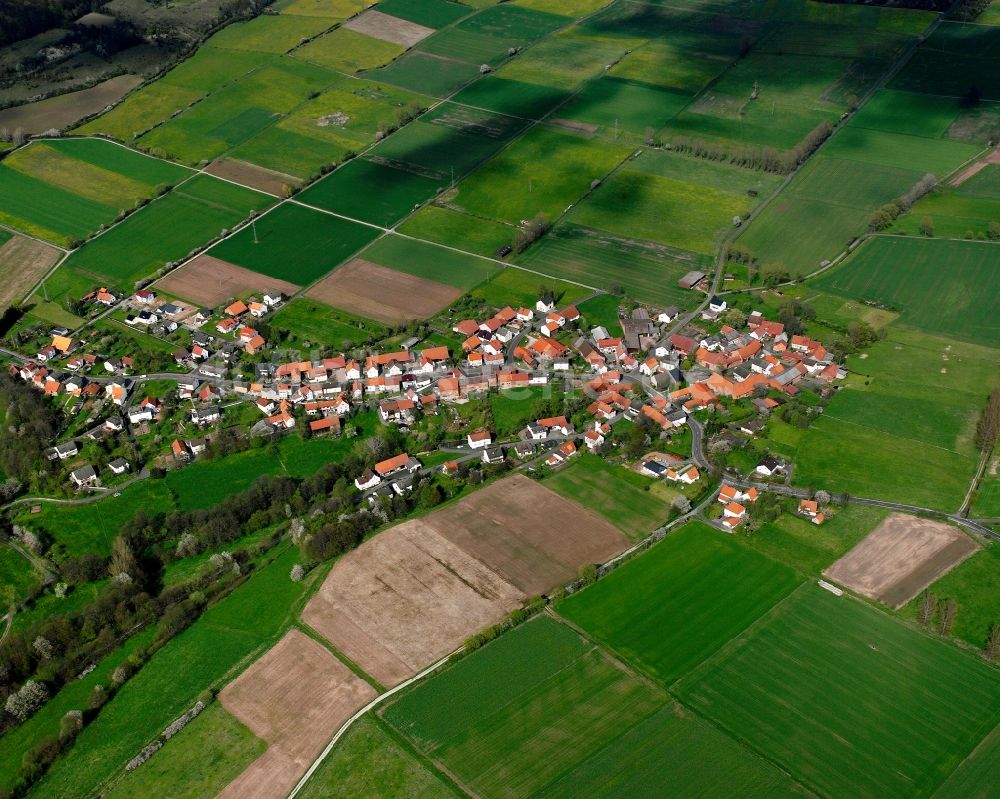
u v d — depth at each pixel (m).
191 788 159.00
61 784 161.75
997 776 155.88
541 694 170.62
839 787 154.88
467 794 155.00
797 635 180.38
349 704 170.62
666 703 168.38
